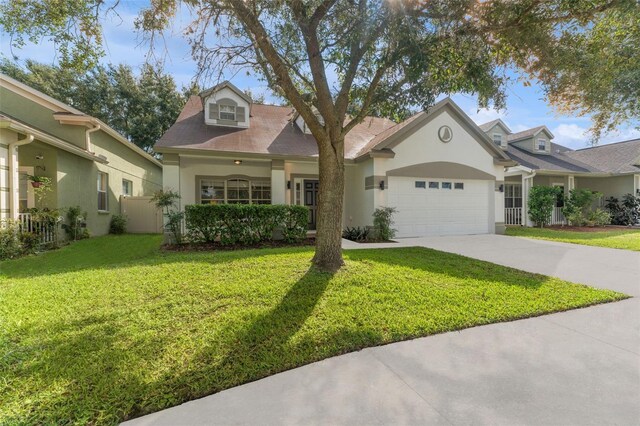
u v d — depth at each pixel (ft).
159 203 32.19
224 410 7.56
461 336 11.54
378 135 44.52
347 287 16.14
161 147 32.55
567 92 22.82
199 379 8.63
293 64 20.70
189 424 7.11
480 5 16.90
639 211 55.26
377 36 17.92
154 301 14.07
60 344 10.25
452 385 8.60
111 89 78.79
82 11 17.25
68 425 6.96
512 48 19.31
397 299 14.67
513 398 8.05
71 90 75.66
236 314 12.67
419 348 10.66
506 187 56.59
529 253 27.91
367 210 38.81
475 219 42.50
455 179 41.34
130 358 9.49
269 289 15.58
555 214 54.39
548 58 18.70
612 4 16.29
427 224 40.09
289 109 50.29
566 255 27.02
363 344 10.75
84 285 16.31
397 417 7.33
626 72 22.57
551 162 59.31
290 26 18.63
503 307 14.05
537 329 12.17
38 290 15.53
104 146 45.21
